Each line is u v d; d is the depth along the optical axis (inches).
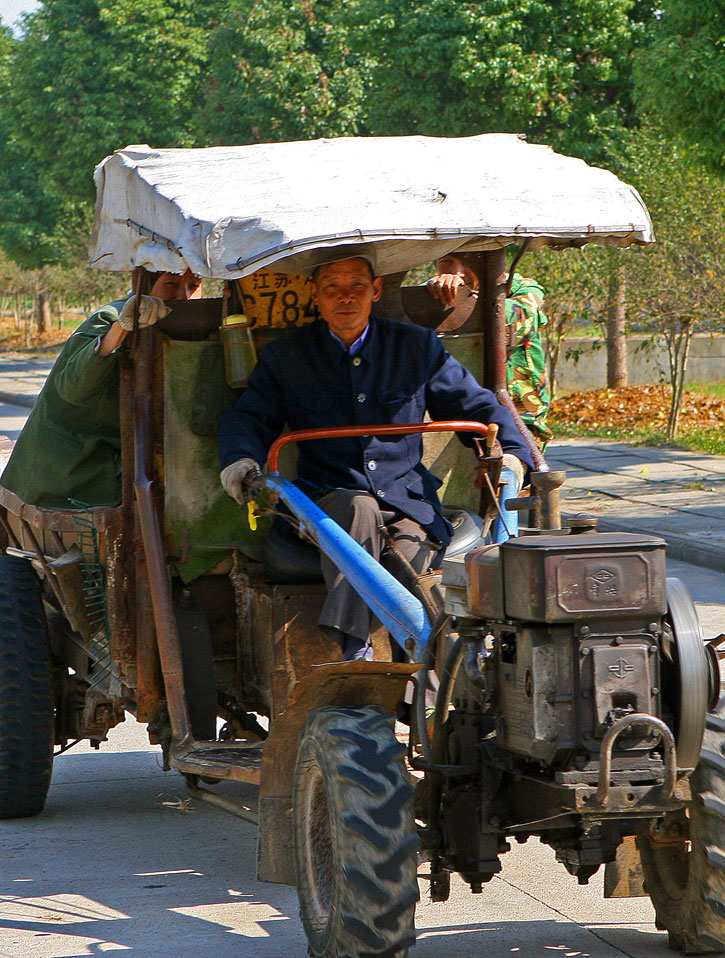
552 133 1713.8
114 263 403.5
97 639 406.0
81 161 2691.9
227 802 363.3
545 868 392.5
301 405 369.1
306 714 293.7
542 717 261.9
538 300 585.6
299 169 342.6
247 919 351.6
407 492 364.5
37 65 2728.8
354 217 311.4
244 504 378.0
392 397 371.9
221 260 308.7
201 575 394.3
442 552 360.8
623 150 1630.2
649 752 265.4
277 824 305.3
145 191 359.9
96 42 2677.2
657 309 1374.3
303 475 368.2
